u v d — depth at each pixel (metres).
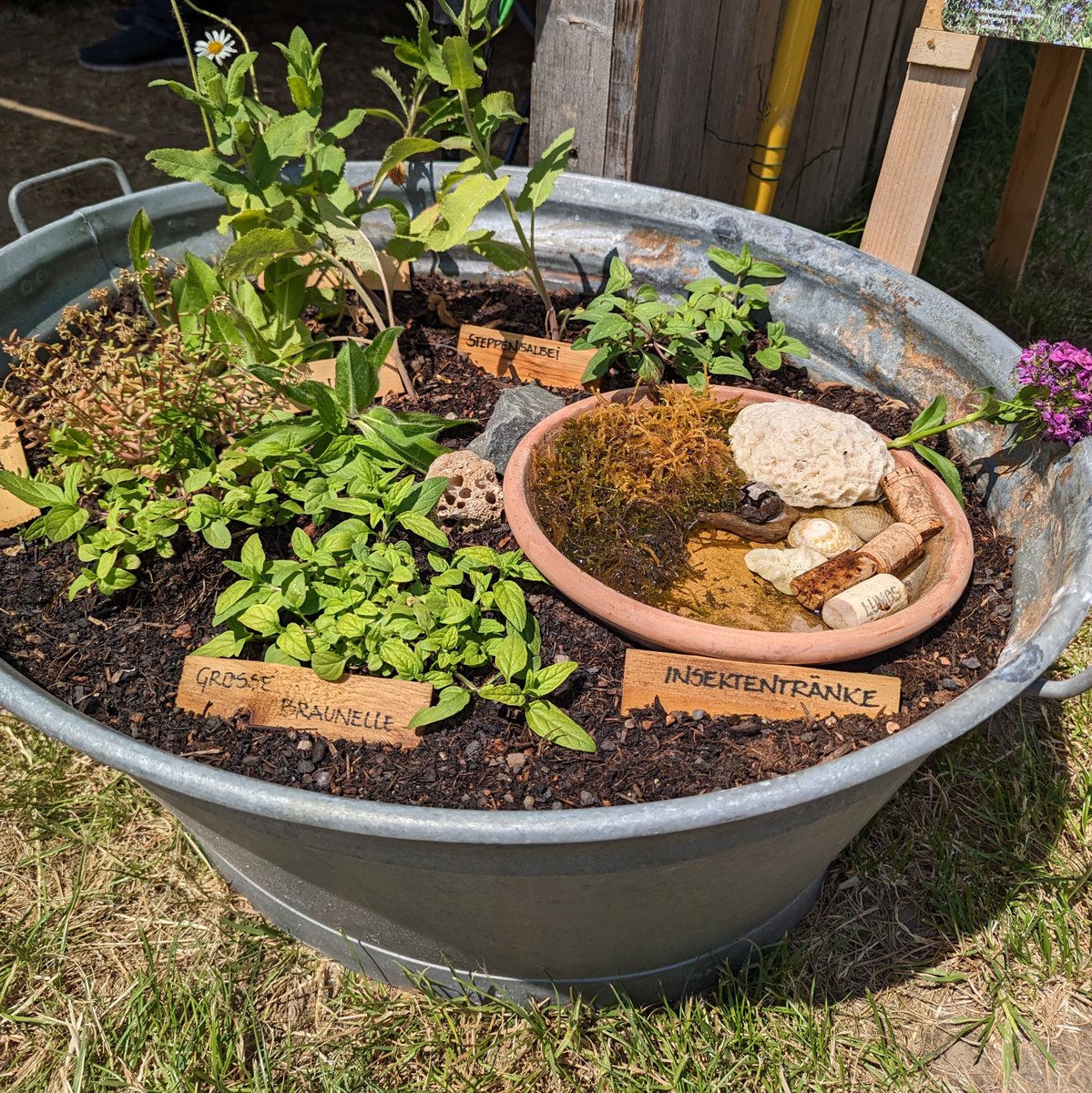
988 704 1.09
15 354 1.61
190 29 4.58
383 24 5.03
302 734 1.38
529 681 1.35
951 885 1.69
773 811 1.01
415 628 1.39
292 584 1.45
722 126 2.64
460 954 1.42
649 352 1.92
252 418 1.69
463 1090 1.45
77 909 1.67
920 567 1.55
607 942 1.35
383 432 1.62
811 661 1.38
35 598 1.54
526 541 1.50
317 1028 1.52
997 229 2.96
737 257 1.94
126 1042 1.49
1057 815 1.80
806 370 1.97
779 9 2.61
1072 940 1.64
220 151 1.74
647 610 1.41
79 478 1.59
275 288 1.91
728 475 1.65
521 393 1.80
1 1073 1.47
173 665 1.47
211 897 1.69
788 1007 1.54
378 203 1.89
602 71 2.16
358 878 1.23
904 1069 1.49
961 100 1.88
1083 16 1.72
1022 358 1.50
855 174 3.52
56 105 4.25
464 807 1.28
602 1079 1.46
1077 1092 1.48
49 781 1.82
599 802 1.28
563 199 2.09
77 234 1.88
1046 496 1.53
